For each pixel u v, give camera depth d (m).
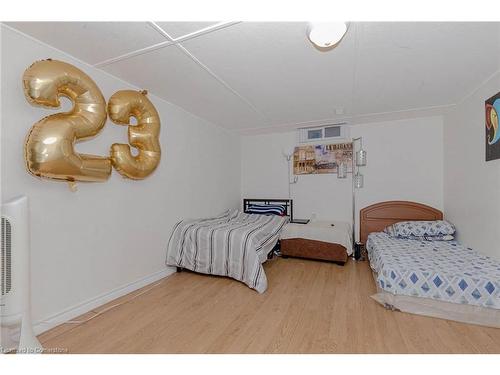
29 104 1.58
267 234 3.01
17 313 1.32
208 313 1.93
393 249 2.57
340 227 3.32
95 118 1.74
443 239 2.90
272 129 4.10
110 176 2.05
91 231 1.98
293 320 1.82
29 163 1.46
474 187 2.49
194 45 1.69
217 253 2.64
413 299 1.93
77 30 1.52
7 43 1.47
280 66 1.98
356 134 3.78
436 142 3.36
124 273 2.27
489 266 2.01
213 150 3.76
